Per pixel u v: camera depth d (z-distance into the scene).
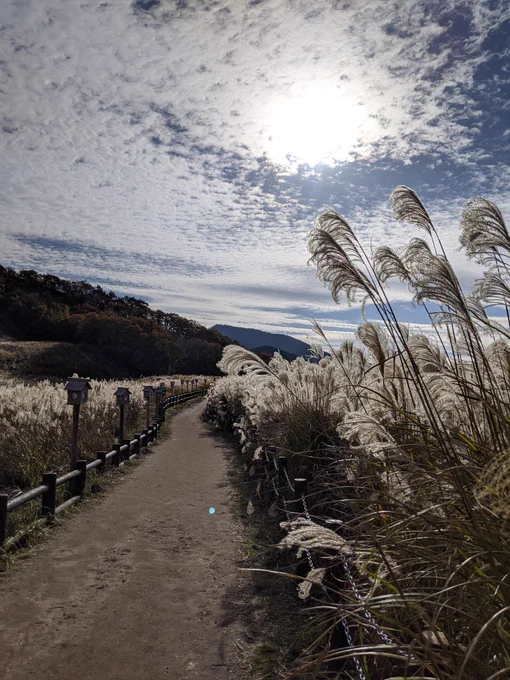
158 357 77.75
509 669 1.71
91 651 3.79
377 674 2.67
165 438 18.23
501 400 3.01
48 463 9.48
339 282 3.86
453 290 3.26
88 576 5.27
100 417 13.77
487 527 2.27
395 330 3.74
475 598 2.22
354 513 3.71
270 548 5.96
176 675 3.49
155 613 4.45
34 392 13.23
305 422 6.21
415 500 2.90
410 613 2.14
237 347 7.82
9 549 5.95
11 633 4.04
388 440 3.22
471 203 3.33
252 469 9.80
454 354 3.69
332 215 3.94
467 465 2.56
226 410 19.03
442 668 2.10
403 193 3.79
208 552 6.06
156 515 7.71
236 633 4.07
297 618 4.23
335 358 6.33
